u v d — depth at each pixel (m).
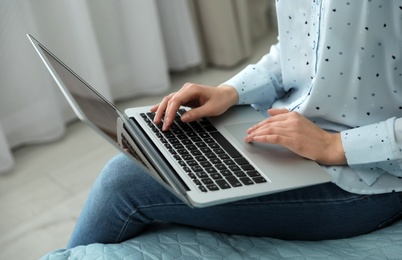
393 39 0.97
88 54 2.26
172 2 2.54
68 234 1.73
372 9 0.96
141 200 1.02
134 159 0.85
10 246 1.70
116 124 1.00
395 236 1.00
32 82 2.14
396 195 1.04
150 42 2.44
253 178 0.93
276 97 1.25
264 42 2.94
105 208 1.03
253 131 1.01
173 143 1.05
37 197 1.91
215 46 2.67
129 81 2.51
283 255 0.99
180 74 2.70
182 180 0.93
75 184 1.96
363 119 1.05
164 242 1.02
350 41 0.99
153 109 1.16
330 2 0.98
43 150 2.17
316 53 1.06
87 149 2.16
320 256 0.96
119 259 0.97
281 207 1.02
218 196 0.88
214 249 1.00
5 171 2.05
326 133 1.01
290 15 1.11
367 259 0.94
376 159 0.97
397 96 1.02
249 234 1.07
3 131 2.13
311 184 0.92
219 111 1.13
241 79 1.20
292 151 1.00
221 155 1.00
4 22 2.05
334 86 1.03
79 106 0.89
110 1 2.37
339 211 1.02
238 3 2.65
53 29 2.21
